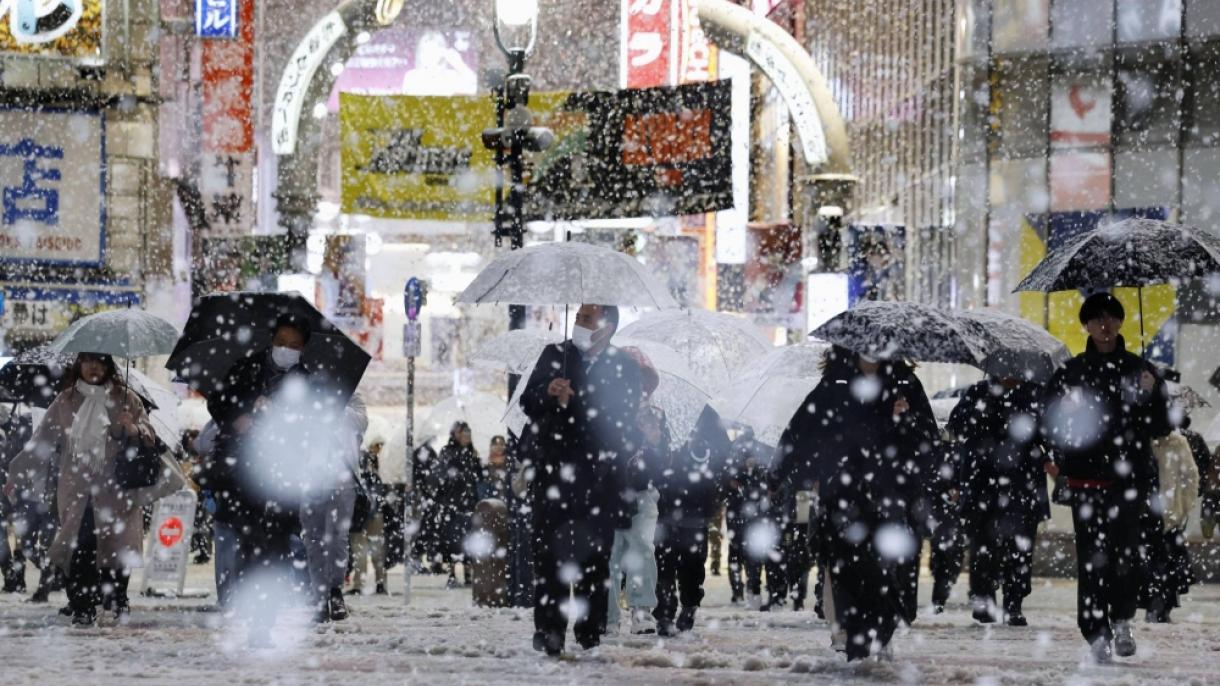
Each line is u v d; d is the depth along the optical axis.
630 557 29.84
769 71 66.12
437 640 27.52
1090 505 24.80
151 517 45.81
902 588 23.80
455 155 65.25
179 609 37.75
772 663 23.69
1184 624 35.84
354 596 51.56
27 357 35.19
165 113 97.19
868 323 23.77
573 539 23.92
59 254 91.38
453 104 65.06
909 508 23.42
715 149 63.16
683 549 30.69
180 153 109.44
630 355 25.14
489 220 65.62
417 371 131.12
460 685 20.58
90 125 91.69
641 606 29.86
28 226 91.19
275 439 24.52
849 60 116.19
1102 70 70.62
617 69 156.75
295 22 146.00
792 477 23.58
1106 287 26.56
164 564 45.69
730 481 43.66
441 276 129.50
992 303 72.81
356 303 81.62
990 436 34.56
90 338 31.14
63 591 46.56
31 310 91.06
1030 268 71.88
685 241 93.44
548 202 64.50
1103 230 27.39
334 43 70.88
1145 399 24.72
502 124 46.19
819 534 23.39
